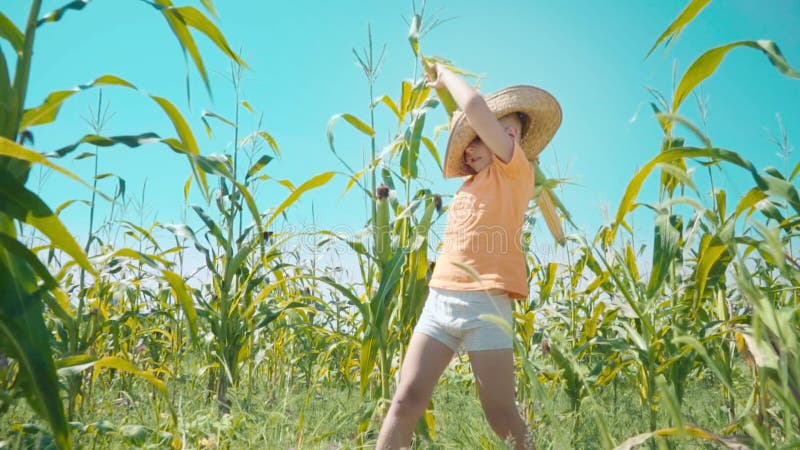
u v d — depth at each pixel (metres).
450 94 2.84
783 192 1.49
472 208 2.43
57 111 1.78
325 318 4.71
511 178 2.46
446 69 2.70
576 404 2.78
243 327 3.38
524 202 2.48
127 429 2.12
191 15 1.87
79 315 2.78
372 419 2.72
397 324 2.96
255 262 3.76
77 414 2.69
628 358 2.82
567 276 4.06
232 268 3.34
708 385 4.28
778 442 1.86
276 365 4.38
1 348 1.45
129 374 3.63
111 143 1.77
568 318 3.57
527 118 2.83
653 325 2.40
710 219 1.27
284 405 2.73
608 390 3.75
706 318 2.67
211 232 3.35
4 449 1.83
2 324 1.37
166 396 2.08
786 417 1.21
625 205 1.78
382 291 2.84
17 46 1.66
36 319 1.44
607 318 3.14
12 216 1.33
